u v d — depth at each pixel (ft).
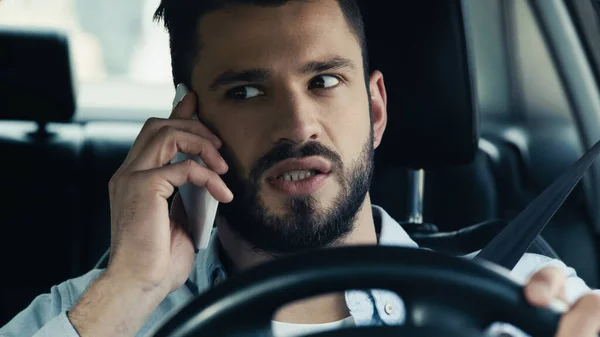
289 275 2.61
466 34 5.92
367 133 4.79
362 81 4.76
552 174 8.73
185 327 2.65
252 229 4.71
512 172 8.68
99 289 4.53
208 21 4.75
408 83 6.02
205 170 4.59
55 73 7.67
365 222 4.93
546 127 8.86
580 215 8.19
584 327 2.68
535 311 2.67
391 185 8.01
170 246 4.82
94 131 8.10
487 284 2.65
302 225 4.60
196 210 4.72
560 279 2.75
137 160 4.71
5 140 7.80
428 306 2.65
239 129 4.66
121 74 10.91
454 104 6.01
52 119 7.80
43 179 7.67
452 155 6.15
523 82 9.20
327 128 4.57
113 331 4.50
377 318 4.81
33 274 7.43
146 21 12.82
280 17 4.59
